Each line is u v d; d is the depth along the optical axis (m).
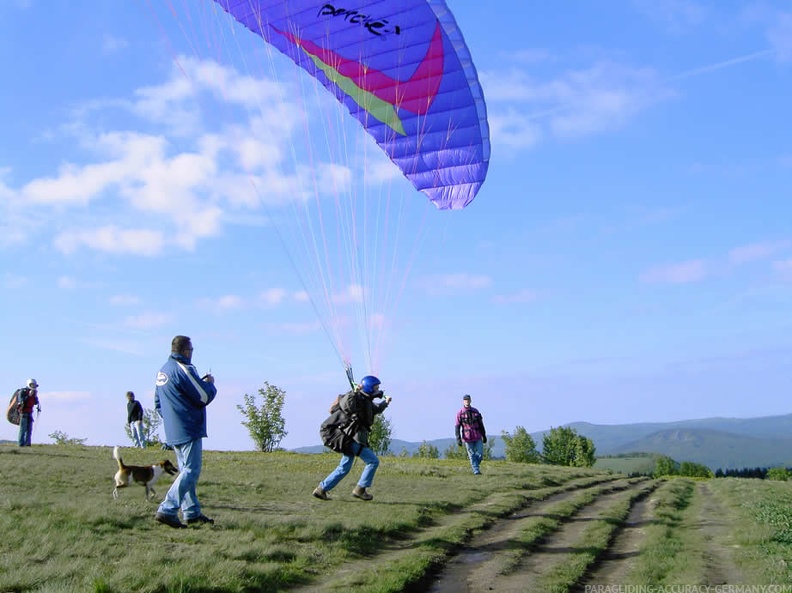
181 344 10.68
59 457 19.61
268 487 15.45
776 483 24.09
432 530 12.20
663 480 26.80
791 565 9.79
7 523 9.38
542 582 9.03
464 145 17.36
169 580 7.57
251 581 8.12
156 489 14.05
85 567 7.88
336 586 8.39
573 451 82.81
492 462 29.75
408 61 16.55
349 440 13.93
